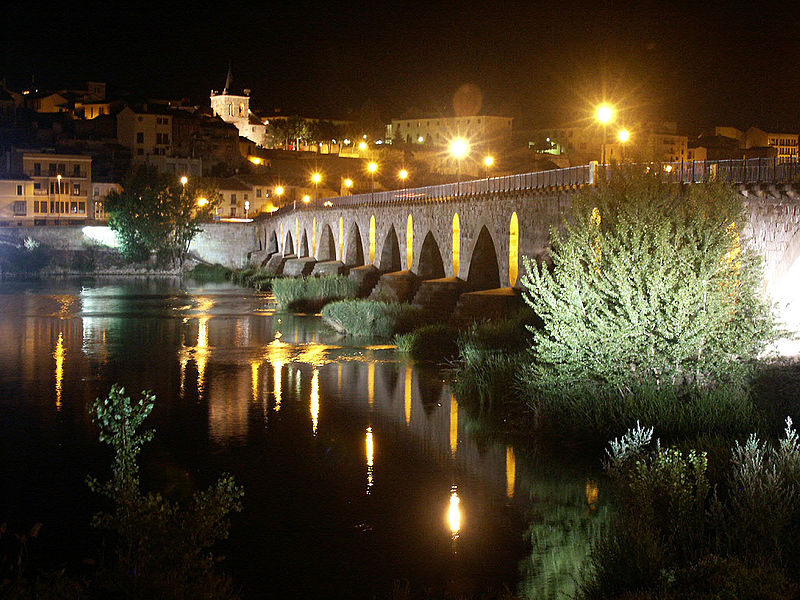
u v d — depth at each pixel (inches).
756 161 1638.8
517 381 1670.8
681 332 1430.9
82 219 7042.3
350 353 2454.5
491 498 1230.3
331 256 5083.7
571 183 2188.7
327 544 1086.4
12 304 3846.0
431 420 1656.0
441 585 973.8
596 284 1493.6
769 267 1572.3
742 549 875.4
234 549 1074.7
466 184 2997.0
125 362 2359.7
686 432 1304.1
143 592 816.3
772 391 1416.1
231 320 3270.2
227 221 6742.1
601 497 1211.2
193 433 1608.0
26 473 1386.6
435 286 2906.0
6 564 1042.1
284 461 1428.4
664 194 1529.3
